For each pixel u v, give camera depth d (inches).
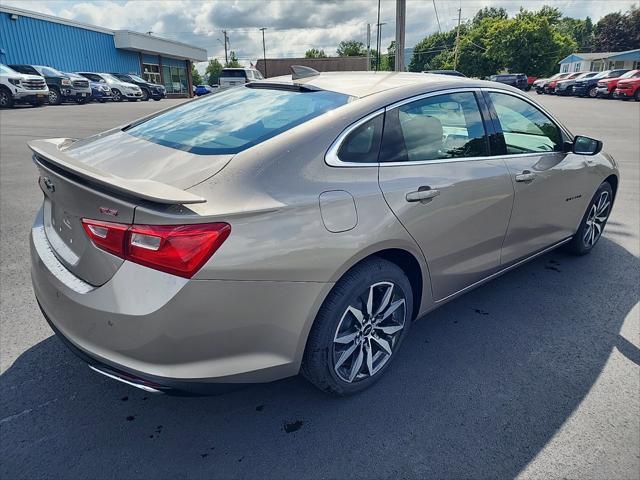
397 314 99.4
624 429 89.0
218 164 78.7
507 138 121.7
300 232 76.5
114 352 72.2
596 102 1010.7
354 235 82.9
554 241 147.5
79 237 77.5
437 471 79.4
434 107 104.7
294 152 81.7
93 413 90.8
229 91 118.9
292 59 2128.4
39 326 118.5
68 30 1066.7
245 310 73.3
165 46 1400.1
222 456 81.8
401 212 90.5
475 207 107.8
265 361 78.4
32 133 438.0
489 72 2598.4
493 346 115.0
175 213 67.7
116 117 600.1
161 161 83.0
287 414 91.9
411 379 102.3
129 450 82.4
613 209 226.1
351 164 87.0
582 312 131.6
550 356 111.3
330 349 86.6
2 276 144.6
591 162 151.0
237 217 71.2
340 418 90.9
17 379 99.1
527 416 92.0
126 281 69.7
